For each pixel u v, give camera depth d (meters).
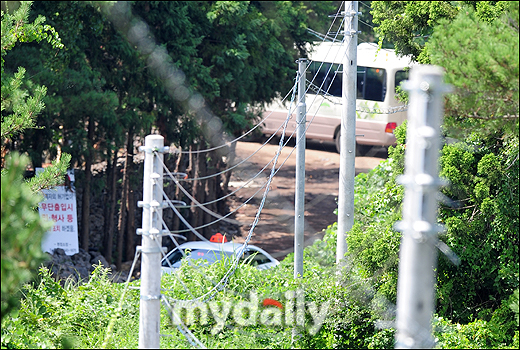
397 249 40.72
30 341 33.47
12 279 21.14
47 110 51.84
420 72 19.31
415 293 19.41
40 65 52.19
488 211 39.12
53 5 55.50
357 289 40.41
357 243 42.25
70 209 60.69
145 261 27.97
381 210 49.78
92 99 54.94
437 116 19.34
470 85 28.19
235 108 78.62
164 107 65.81
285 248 78.19
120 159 84.81
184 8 63.22
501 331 38.22
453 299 43.06
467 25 29.73
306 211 91.69
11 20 36.31
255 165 103.81
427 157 19.27
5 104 35.53
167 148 28.11
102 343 34.47
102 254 69.88
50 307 38.91
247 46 70.94
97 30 57.94
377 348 38.34
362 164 101.12
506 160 40.38
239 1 66.88
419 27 45.06
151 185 27.86
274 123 105.06
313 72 95.88
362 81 95.06
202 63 70.44
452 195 41.88
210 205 79.62
